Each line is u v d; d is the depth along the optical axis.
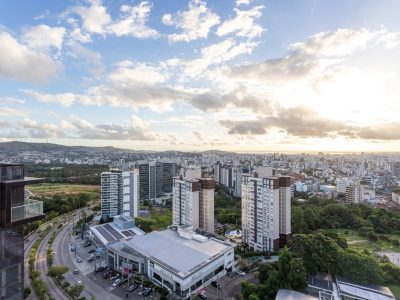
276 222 110.44
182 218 131.88
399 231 138.62
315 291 77.75
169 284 80.00
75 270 97.00
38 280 82.56
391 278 84.06
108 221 163.25
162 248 93.75
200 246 94.88
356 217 148.50
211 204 128.88
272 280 76.38
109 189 169.62
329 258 84.75
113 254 99.00
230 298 77.06
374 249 120.38
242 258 105.31
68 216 176.00
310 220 140.25
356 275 80.25
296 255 88.00
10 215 34.91
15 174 37.06
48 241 128.75
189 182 125.44
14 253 36.38
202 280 82.25
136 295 79.44
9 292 35.78
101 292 81.38
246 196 120.56
